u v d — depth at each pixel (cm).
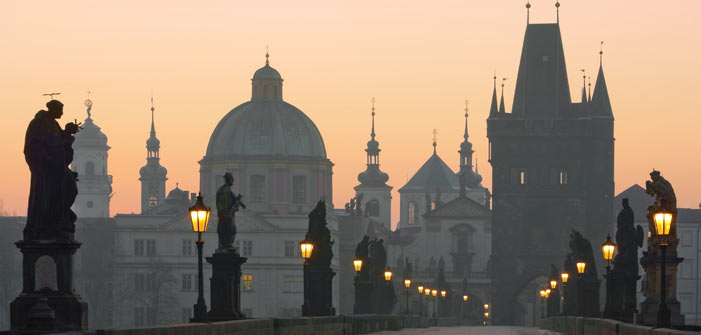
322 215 12938
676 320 9156
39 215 5219
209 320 8194
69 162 5366
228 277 8300
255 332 7762
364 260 17412
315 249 12825
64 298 5156
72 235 5312
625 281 10944
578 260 14325
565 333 16050
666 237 6838
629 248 10988
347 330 12644
